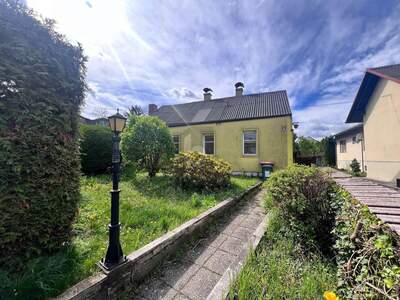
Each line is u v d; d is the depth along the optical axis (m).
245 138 10.25
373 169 6.57
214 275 2.27
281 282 1.89
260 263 2.14
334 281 1.94
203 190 5.28
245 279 1.80
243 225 3.70
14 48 1.81
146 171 7.49
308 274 2.00
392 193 2.86
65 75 2.25
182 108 13.97
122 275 1.96
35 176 1.95
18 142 1.83
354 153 12.22
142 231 2.80
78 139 2.46
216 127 10.88
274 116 9.53
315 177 3.49
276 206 3.53
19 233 1.81
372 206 2.22
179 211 3.62
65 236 2.24
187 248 2.86
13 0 1.88
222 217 4.09
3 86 1.76
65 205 2.22
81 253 2.15
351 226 2.12
